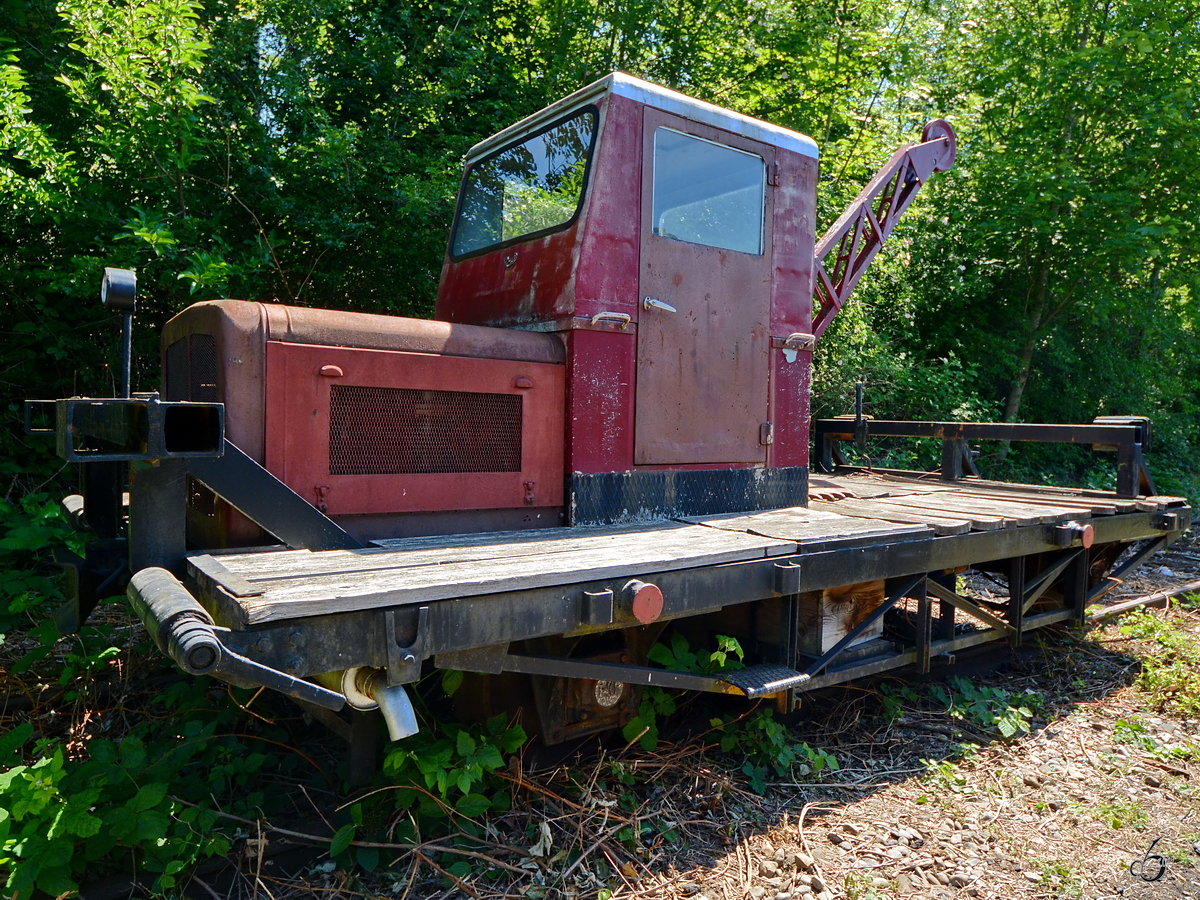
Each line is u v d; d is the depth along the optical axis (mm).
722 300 3527
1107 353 13562
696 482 3490
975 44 12586
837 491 4543
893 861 2631
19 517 4480
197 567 2201
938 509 4125
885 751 3461
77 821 2086
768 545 2818
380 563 2324
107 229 5523
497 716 2732
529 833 2566
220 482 2357
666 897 2381
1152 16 11023
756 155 3646
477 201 3963
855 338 10211
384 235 7098
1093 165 11555
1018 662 4594
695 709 3461
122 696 3301
